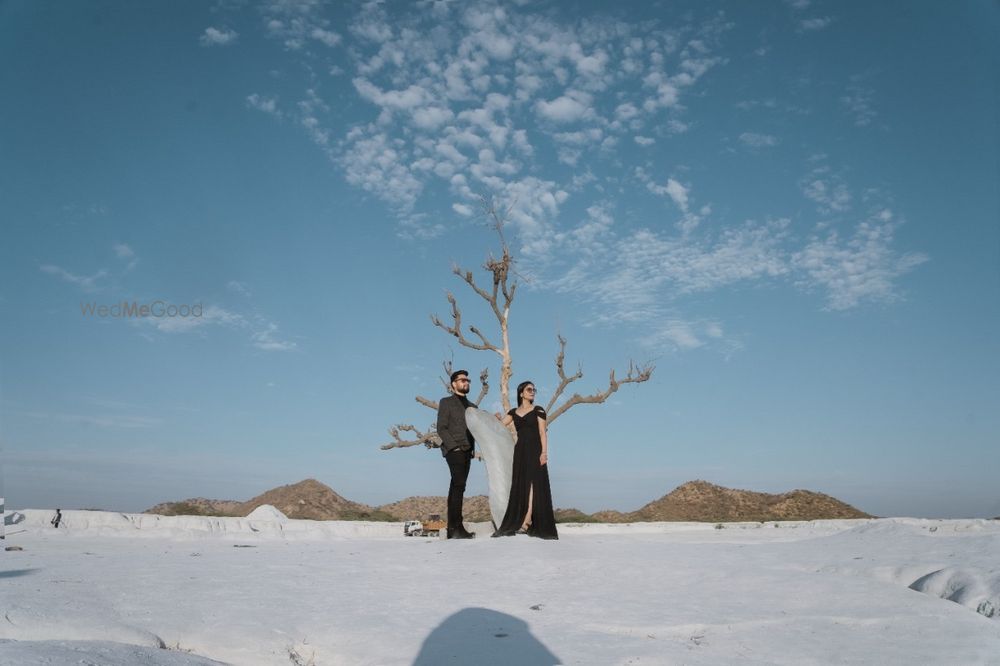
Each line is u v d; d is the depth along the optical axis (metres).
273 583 4.85
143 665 2.88
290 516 21.73
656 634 3.74
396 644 3.46
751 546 6.70
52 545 8.29
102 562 6.14
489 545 6.91
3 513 9.35
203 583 4.80
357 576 5.25
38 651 2.82
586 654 3.32
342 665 3.34
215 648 3.42
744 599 4.36
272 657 3.37
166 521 11.98
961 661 3.32
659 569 5.24
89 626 3.45
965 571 4.55
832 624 3.85
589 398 19.36
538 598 4.50
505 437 9.83
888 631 3.72
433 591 4.70
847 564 5.22
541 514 8.63
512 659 3.25
